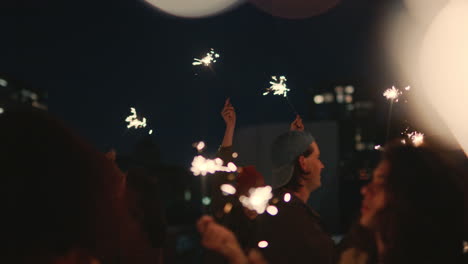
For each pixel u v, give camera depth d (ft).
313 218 8.24
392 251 4.67
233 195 9.17
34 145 2.68
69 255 2.79
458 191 4.70
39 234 2.69
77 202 2.76
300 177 8.57
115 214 3.03
